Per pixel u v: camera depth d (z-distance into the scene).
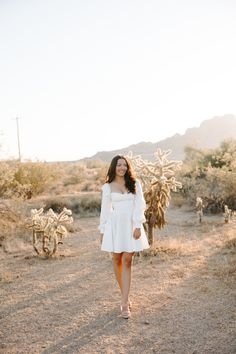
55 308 5.02
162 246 7.79
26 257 7.56
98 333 4.25
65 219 7.64
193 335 4.09
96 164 41.78
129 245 4.70
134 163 7.76
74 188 18.94
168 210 13.12
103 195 4.91
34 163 16.06
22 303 5.23
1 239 8.84
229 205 12.02
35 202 13.09
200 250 7.50
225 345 3.85
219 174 12.44
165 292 5.37
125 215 4.79
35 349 3.96
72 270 6.68
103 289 5.66
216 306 4.79
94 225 11.11
